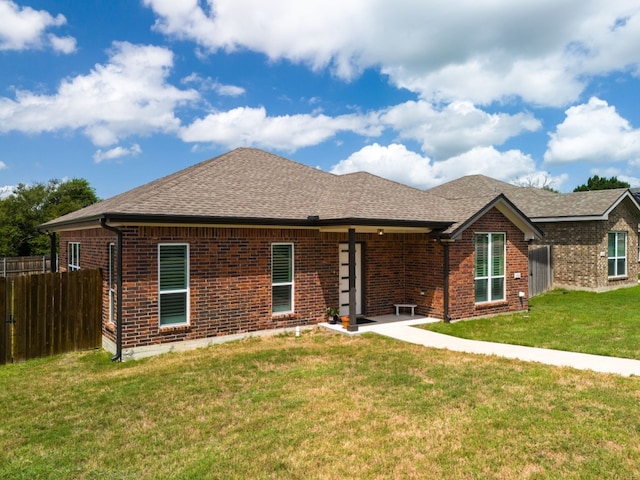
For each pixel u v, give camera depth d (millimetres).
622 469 4457
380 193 13727
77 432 5758
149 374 8328
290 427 5711
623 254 22016
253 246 11430
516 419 5754
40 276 10281
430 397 6691
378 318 13633
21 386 7980
